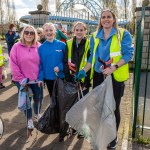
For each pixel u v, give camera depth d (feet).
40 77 14.16
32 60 13.94
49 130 12.41
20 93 13.52
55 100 12.15
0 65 23.04
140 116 16.51
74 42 13.39
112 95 10.48
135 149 11.98
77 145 12.48
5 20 118.32
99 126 10.50
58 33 22.93
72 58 13.37
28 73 13.94
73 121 10.79
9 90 23.02
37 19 38.78
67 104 11.88
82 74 11.98
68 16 39.93
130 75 30.48
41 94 14.94
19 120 15.62
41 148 12.20
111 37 10.89
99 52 11.21
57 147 12.30
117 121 11.52
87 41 13.30
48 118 12.23
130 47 10.73
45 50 14.02
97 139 10.45
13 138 13.17
